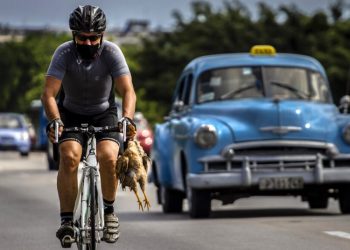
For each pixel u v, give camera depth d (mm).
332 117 27016
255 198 34531
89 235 15602
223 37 121812
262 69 28078
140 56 128750
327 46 114188
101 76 16422
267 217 26312
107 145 15844
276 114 26328
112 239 16000
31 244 20938
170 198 28797
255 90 27781
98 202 15797
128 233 22719
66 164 15812
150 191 39562
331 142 26594
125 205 32156
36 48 144000
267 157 26281
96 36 16047
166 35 129125
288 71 28156
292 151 26391
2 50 156375
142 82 127812
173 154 28078
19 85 156875
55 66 16234
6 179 50062
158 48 127125
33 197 36344
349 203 27062
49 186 43562
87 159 15938
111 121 16766
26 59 156125
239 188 26375
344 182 26516
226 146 26234
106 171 15789
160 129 30125
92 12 15961
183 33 127500
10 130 84812
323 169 26328
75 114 16719
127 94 16188
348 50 114188
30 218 27250
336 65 112375
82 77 16375
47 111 15984
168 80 124562
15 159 81812
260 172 26188
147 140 65000
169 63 126062
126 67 16359
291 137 26328
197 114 27406
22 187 43000
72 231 15828
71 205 15961
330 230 22484
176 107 28281
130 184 15609
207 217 26562
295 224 23984
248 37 119438
